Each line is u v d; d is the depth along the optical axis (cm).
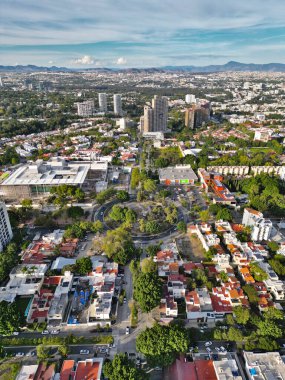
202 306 16325
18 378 12431
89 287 18200
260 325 14662
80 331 15400
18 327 15225
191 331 14838
